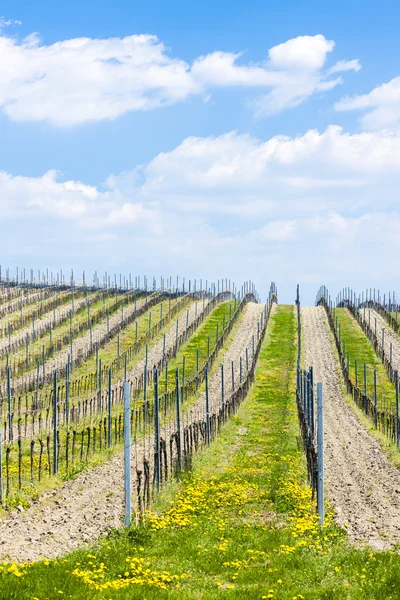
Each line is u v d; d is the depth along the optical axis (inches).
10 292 3816.4
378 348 3223.4
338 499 1079.6
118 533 754.8
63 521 866.8
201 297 4596.5
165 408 1952.5
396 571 574.2
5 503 927.0
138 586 530.6
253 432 1807.3
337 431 1904.5
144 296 4237.2
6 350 2768.2
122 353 2972.4
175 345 3063.5
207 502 994.7
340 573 597.9
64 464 1253.7
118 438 1605.6
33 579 530.3
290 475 1218.0
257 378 2751.0
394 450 1562.5
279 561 633.6
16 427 1742.1
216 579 592.1
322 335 3659.0
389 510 996.6
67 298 3838.6
